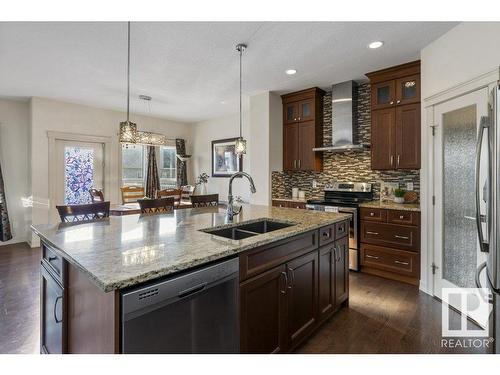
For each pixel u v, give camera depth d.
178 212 2.77
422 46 2.96
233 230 2.16
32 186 4.79
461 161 2.55
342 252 2.55
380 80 3.67
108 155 5.70
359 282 3.27
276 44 2.91
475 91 2.35
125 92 4.52
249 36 2.74
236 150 3.35
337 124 4.20
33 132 4.79
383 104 3.65
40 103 4.86
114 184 5.79
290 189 4.98
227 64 3.43
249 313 1.56
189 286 1.23
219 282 1.37
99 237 1.69
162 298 1.13
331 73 3.76
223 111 5.84
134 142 3.18
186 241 1.59
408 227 3.20
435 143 2.85
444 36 2.69
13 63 3.35
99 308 1.16
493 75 2.14
